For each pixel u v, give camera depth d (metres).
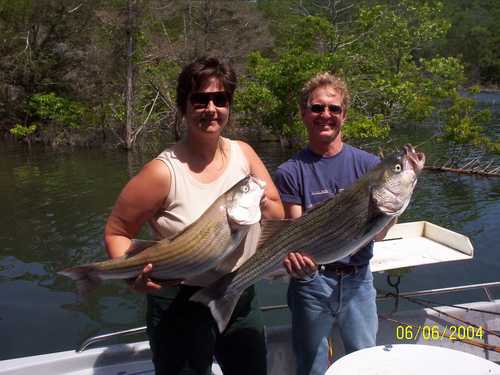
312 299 3.21
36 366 3.41
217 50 32.53
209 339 2.72
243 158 2.85
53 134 29.23
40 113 29.70
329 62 22.94
